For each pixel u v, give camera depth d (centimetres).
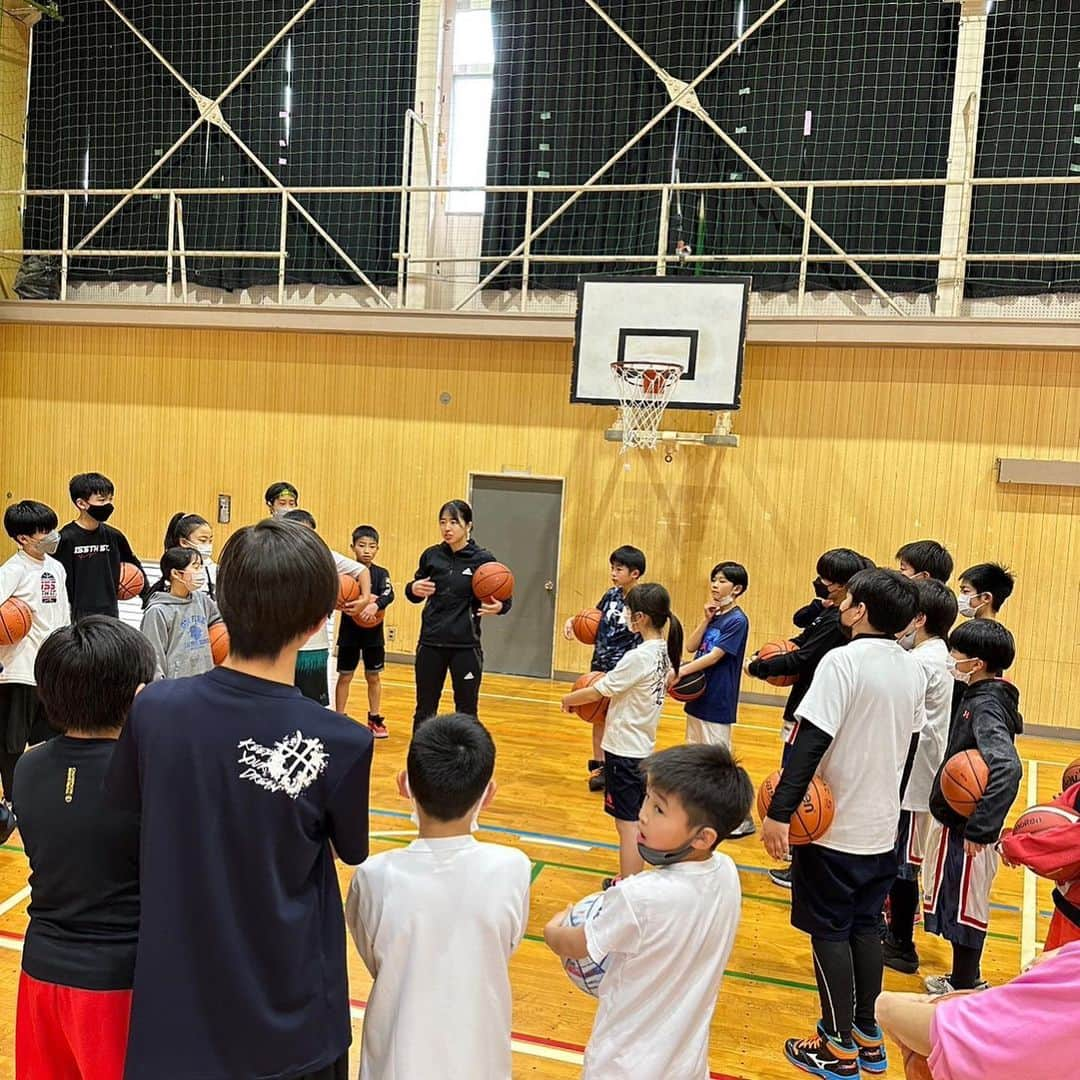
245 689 145
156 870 139
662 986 173
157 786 141
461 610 529
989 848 295
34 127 969
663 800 179
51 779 163
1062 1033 90
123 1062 157
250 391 881
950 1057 95
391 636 867
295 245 910
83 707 164
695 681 444
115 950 158
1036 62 756
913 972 342
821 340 739
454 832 171
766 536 780
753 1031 296
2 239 952
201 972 138
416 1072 159
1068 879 207
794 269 812
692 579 797
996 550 735
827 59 792
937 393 740
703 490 793
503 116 863
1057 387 716
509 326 795
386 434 855
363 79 889
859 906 268
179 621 372
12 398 935
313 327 840
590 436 813
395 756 568
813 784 260
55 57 960
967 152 754
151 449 905
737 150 807
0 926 335
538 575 834
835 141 795
